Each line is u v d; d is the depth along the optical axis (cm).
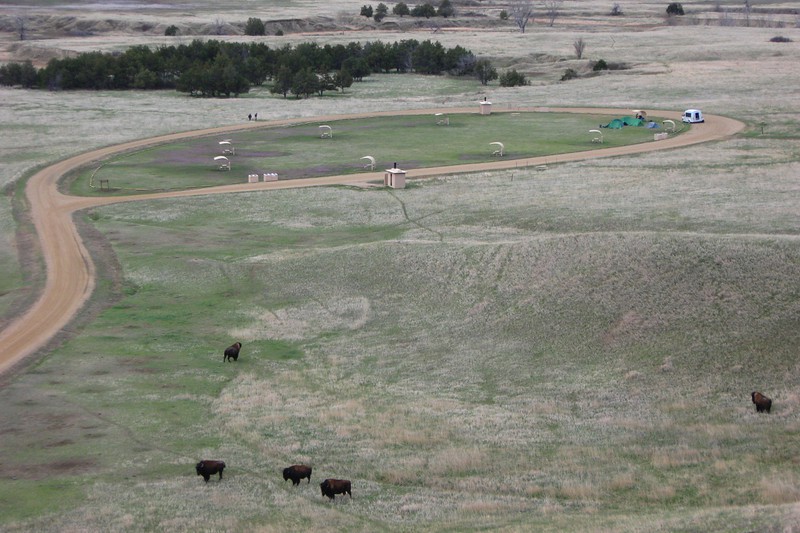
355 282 6412
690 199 8344
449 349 5225
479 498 3384
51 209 8844
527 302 5628
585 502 3306
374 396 4588
